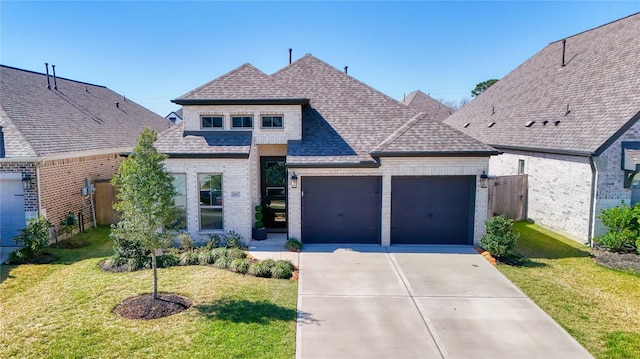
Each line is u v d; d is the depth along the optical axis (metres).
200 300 8.50
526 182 17.27
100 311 7.93
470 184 13.14
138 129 23.62
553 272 10.77
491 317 8.02
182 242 12.25
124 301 8.41
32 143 13.05
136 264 10.56
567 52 20.50
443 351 6.74
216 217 13.21
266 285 9.49
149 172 8.01
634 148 12.75
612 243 12.49
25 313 7.91
